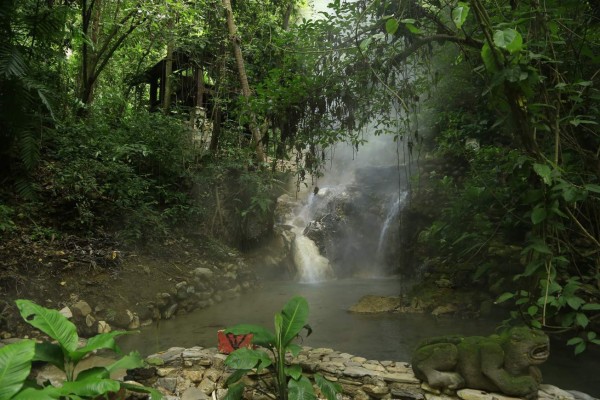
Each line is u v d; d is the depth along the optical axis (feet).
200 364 12.92
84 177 26.55
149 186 31.58
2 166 25.27
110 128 34.55
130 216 27.84
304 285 34.68
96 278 22.35
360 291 31.78
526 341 10.77
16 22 22.52
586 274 15.98
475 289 23.99
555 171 11.84
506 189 18.86
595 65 14.98
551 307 14.24
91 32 38.47
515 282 21.90
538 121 11.94
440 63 26.03
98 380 8.04
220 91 37.06
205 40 35.83
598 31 14.69
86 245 24.43
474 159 23.45
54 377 13.05
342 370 12.32
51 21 23.09
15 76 20.83
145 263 25.84
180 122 36.09
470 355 11.15
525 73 10.96
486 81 13.28
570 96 12.34
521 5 13.14
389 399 11.61
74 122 31.78
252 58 36.22
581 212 14.07
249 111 19.89
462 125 31.40
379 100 17.20
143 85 49.73
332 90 16.37
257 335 10.85
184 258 29.07
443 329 20.35
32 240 22.74
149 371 12.37
